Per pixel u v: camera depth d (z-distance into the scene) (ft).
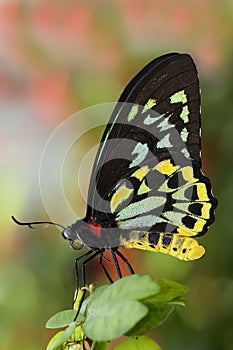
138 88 1.63
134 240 1.69
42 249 2.65
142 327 1.50
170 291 1.51
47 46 2.64
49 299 2.65
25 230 2.68
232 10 2.59
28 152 2.70
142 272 2.50
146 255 2.49
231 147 2.50
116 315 1.44
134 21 2.60
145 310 1.43
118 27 2.61
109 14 2.62
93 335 1.44
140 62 2.62
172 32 2.59
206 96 2.53
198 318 2.58
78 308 1.56
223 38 2.58
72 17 2.63
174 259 2.50
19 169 2.70
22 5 2.66
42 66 2.66
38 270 2.65
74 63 2.64
